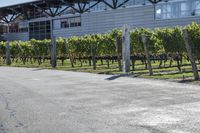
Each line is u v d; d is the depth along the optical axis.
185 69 24.23
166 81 17.00
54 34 61.94
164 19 45.94
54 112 10.12
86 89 15.02
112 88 14.98
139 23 48.94
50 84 17.61
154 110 9.80
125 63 23.25
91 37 33.47
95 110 10.16
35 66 35.69
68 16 59.19
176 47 24.30
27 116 9.66
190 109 9.77
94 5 55.03
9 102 12.23
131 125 8.18
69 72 25.41
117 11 51.75
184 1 43.59
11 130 8.14
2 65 40.91
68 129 8.04
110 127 8.06
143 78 18.86
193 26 19.89
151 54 27.88
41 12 64.12
